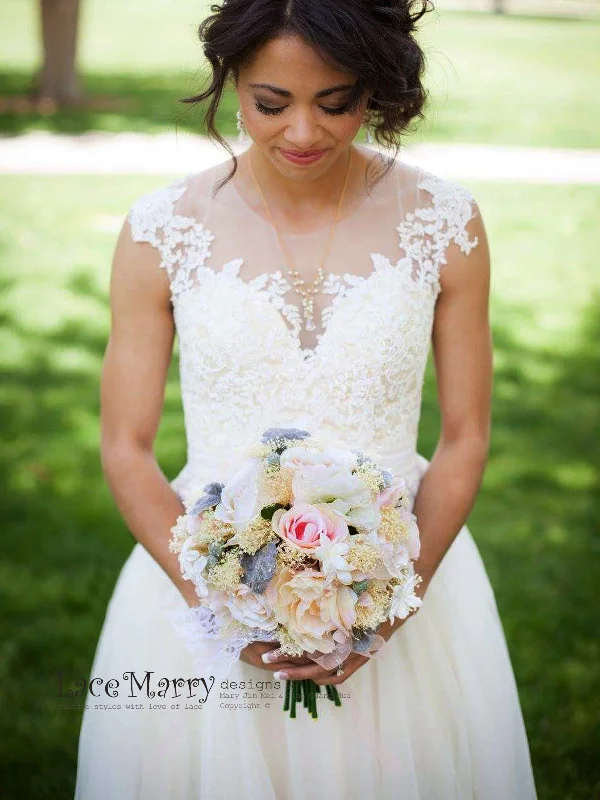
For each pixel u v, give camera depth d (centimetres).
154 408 226
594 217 972
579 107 1557
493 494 488
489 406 231
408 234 221
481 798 232
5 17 2236
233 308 216
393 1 199
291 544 184
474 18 2928
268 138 201
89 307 718
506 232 920
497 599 402
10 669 357
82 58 1848
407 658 228
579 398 600
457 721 231
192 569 193
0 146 1168
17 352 637
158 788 226
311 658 198
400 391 223
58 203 958
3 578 409
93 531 445
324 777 217
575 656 368
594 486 497
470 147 1234
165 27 2302
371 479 189
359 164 227
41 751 319
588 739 325
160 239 221
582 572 422
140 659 231
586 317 731
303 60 189
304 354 217
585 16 3203
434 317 230
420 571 220
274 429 199
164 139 1225
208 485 196
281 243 221
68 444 523
